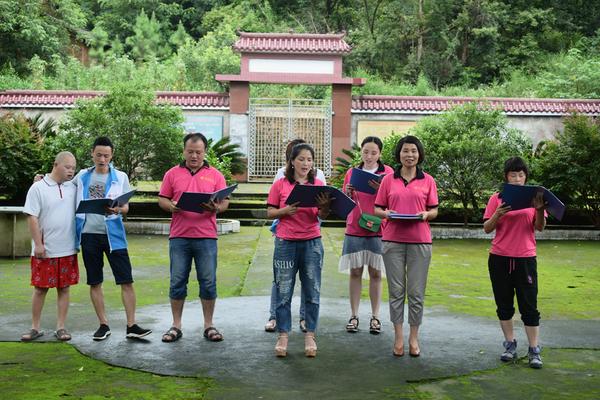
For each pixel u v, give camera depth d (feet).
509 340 17.57
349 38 129.80
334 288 26.91
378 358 17.53
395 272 17.90
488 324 21.35
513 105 70.33
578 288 28.12
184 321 21.25
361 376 16.07
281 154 72.02
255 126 71.26
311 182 18.30
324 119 72.13
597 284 29.07
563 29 130.21
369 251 20.13
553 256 37.35
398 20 124.67
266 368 16.58
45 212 19.03
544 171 45.62
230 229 44.55
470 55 125.39
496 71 124.47
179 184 19.29
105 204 18.38
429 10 124.98
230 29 131.23
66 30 125.49
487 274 31.14
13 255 34.32
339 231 45.34
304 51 69.82
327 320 21.59
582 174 44.80
